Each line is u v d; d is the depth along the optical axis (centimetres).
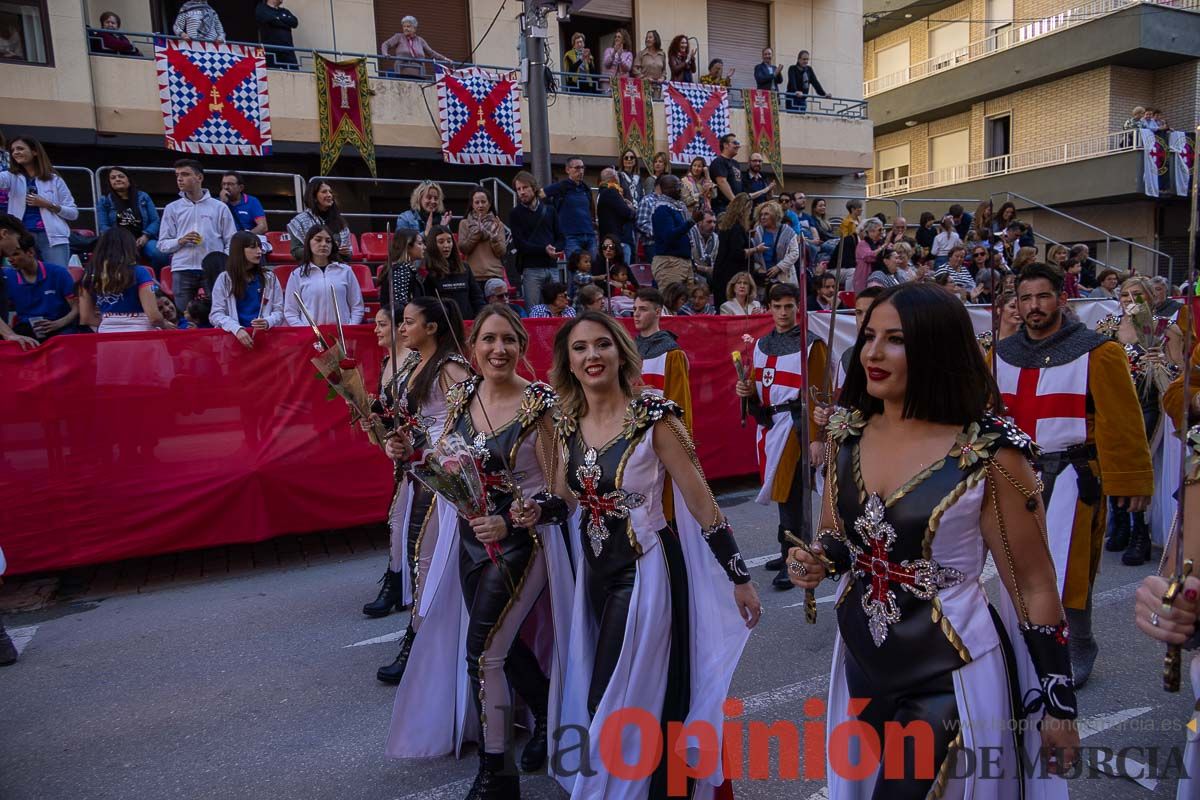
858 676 231
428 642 356
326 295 686
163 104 1107
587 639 304
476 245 873
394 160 1349
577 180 1012
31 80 1064
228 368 620
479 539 305
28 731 392
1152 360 596
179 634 506
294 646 484
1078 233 2244
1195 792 217
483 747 319
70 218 830
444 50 1399
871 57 2816
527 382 346
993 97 2406
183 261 801
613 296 960
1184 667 416
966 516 207
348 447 659
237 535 624
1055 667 206
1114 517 631
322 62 1198
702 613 295
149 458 601
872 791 230
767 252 1069
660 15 1576
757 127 1520
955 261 1246
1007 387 412
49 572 618
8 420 564
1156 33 2023
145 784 345
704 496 285
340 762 360
